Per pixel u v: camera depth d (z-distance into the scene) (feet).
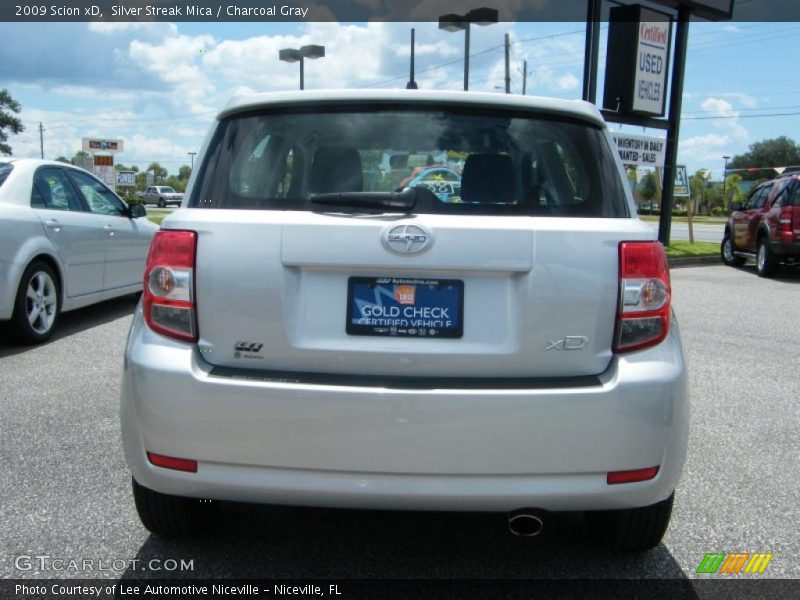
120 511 10.43
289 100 8.63
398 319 7.67
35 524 10.00
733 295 35.14
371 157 8.52
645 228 8.22
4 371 17.89
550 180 8.42
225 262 7.70
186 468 7.71
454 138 8.54
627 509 8.22
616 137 50.78
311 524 10.25
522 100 8.66
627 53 50.80
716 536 10.11
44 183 21.68
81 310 26.71
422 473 7.47
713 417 15.66
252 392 7.46
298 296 7.72
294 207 8.10
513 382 7.59
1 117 180.04
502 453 7.43
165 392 7.62
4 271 19.08
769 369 20.12
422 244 7.57
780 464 12.89
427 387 7.48
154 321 7.93
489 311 7.70
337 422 7.41
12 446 12.87
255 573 8.90
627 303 7.80
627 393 7.54
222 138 8.67
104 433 13.57
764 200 45.83
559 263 7.68
